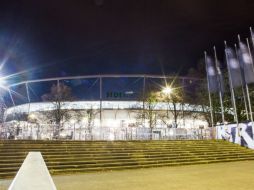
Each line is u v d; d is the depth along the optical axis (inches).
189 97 1731.1
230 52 1075.9
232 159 795.4
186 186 368.2
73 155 597.0
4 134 1006.4
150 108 1656.0
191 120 1833.2
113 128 1210.6
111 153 655.1
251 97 1261.1
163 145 813.9
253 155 869.8
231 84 1061.1
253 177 455.8
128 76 2030.0
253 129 964.0
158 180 422.3
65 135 1176.8
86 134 1104.2
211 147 885.8
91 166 559.2
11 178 446.6
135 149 723.4
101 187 360.2
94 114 1829.5
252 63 986.7
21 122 1701.5
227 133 1104.8
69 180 423.5
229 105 1422.2
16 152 555.8
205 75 1663.4
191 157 737.6
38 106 2079.2
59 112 1589.6
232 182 401.7
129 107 1884.8
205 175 482.6
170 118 1809.8
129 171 552.1
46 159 546.9
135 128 1233.4
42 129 1058.1
